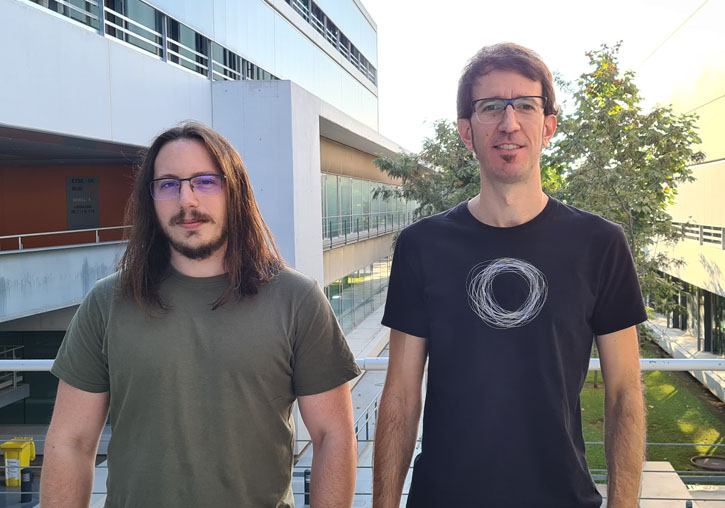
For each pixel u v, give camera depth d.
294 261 13.44
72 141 10.37
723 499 3.61
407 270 2.14
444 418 2.04
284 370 2.09
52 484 2.07
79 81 9.75
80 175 16.16
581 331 2.02
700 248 20.78
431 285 2.08
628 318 2.06
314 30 24.22
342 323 23.80
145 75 11.48
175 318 2.03
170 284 2.08
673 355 21.81
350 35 32.41
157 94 11.84
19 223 16.33
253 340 2.02
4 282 9.59
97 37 10.20
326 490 2.11
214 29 14.78
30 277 10.14
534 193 2.06
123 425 2.03
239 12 16.44
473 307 2.02
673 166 13.55
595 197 12.49
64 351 2.13
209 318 2.04
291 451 2.16
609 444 2.06
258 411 2.04
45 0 9.23
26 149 12.84
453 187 15.66
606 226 2.06
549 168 13.38
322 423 2.14
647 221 13.20
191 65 13.68
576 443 2.05
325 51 26.27
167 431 1.99
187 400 1.99
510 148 2.01
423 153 15.55
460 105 2.14
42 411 15.12
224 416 2.00
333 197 23.05
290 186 13.43
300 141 14.01
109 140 10.46
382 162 15.91
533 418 1.97
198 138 2.07
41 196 16.28
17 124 8.48
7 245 16.30
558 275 2.01
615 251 2.05
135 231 2.09
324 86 26.08
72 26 9.60
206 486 1.99
